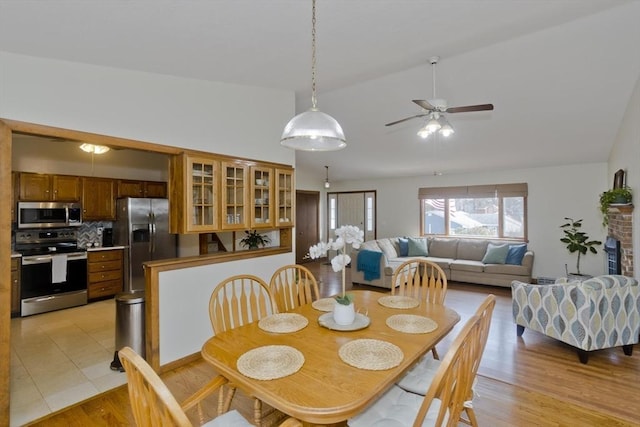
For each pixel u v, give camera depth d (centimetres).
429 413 149
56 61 225
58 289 452
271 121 381
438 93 396
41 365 290
